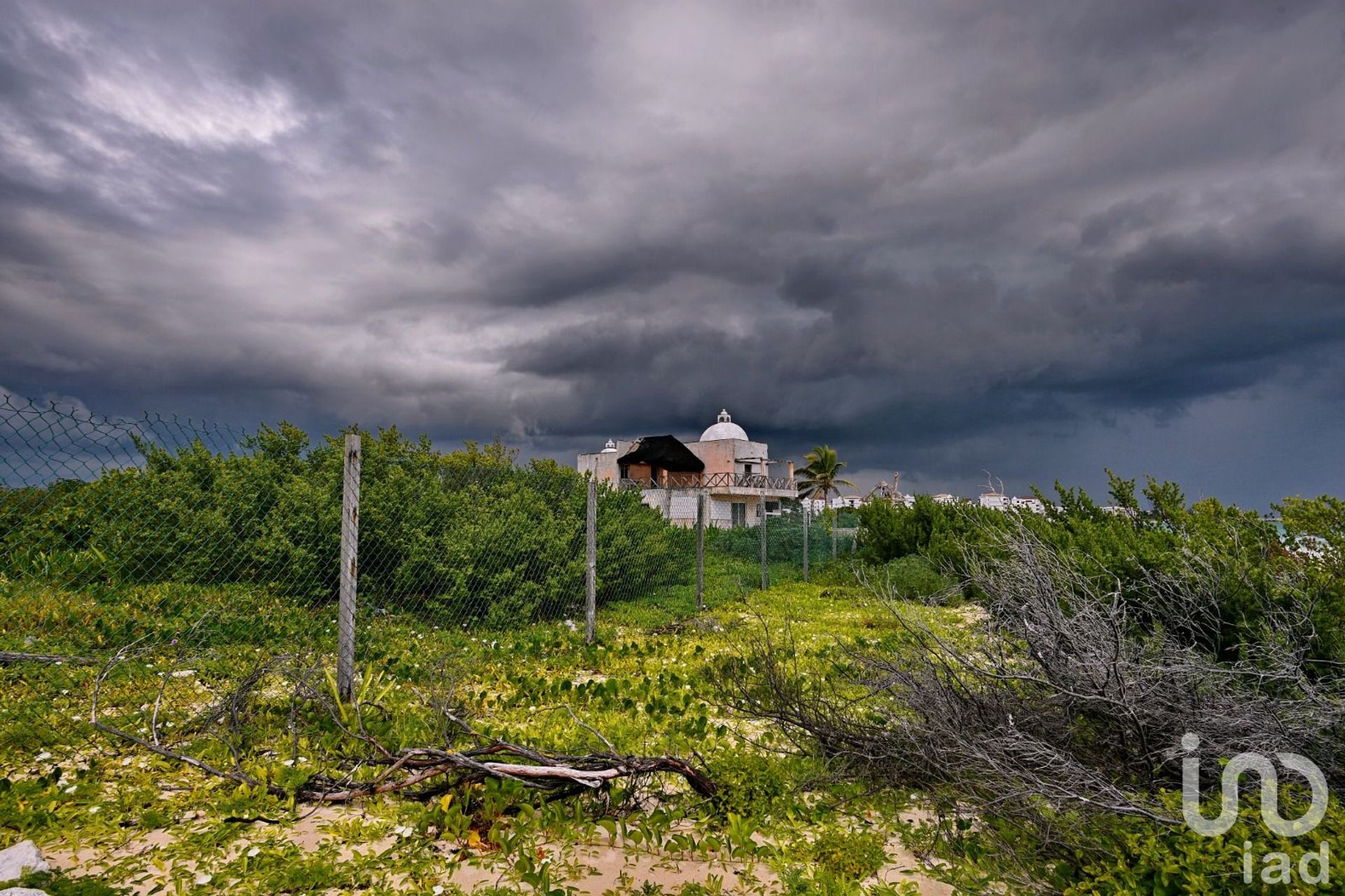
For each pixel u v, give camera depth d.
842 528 22.05
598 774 3.85
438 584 9.31
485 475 10.35
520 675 6.79
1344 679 4.22
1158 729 3.94
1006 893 3.21
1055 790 3.42
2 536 6.56
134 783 3.92
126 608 6.79
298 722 5.04
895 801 4.16
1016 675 4.29
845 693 5.77
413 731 4.83
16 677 5.34
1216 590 5.36
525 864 3.14
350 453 5.77
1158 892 2.81
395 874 3.14
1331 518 6.21
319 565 8.70
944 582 12.34
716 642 8.88
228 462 8.18
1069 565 5.53
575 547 10.89
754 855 3.48
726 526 23.89
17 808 3.43
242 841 3.38
